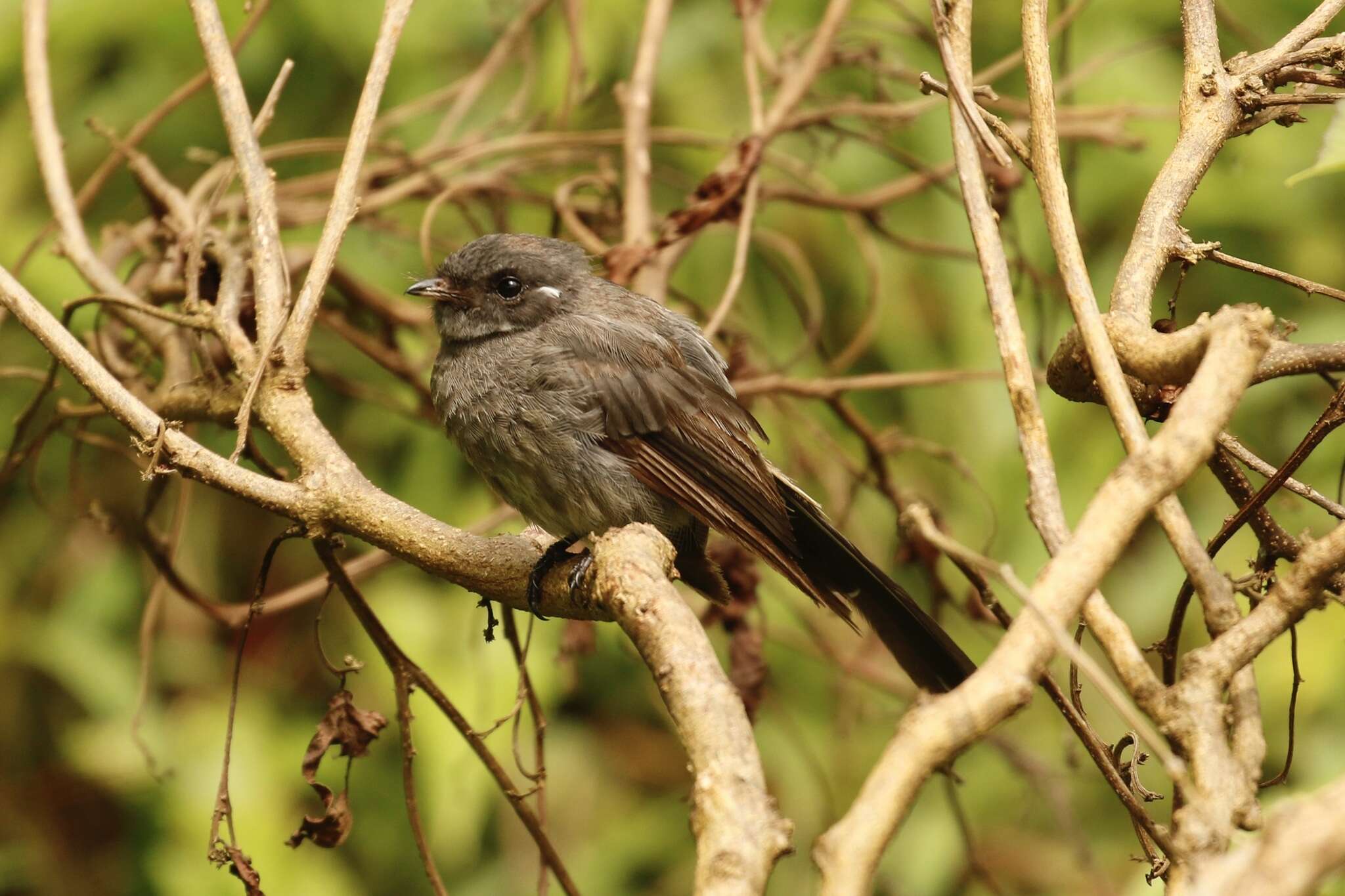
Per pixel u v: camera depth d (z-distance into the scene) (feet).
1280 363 18.98
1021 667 12.86
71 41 36.29
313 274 22.82
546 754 38.24
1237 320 14.29
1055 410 37.29
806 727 37.35
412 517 21.53
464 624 35.73
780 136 38.47
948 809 37.70
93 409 29.55
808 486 38.40
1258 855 10.73
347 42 37.37
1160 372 16.38
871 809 12.23
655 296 31.91
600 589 16.81
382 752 36.04
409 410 35.70
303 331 22.56
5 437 36.63
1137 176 38.14
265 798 34.88
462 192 35.42
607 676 39.32
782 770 37.14
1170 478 13.56
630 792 38.91
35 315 21.18
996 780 37.78
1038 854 37.04
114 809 35.96
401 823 35.81
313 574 37.60
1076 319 16.79
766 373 34.58
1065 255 17.31
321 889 34.37
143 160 31.37
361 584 36.65
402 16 24.20
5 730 36.60
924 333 38.60
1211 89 20.31
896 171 39.22
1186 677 14.52
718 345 35.53
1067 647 12.92
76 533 36.81
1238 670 14.49
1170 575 36.70
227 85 24.48
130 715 35.50
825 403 35.99
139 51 37.52
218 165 33.58
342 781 35.88
